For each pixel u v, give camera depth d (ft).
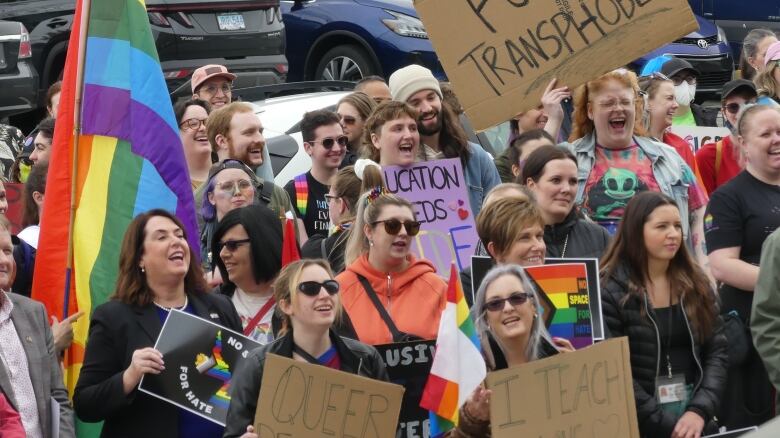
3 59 89.92
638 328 45.75
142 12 50.29
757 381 50.08
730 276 51.72
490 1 53.52
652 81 64.59
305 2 104.12
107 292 48.70
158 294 45.06
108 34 50.06
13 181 70.23
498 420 39.42
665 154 55.98
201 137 61.05
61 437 44.21
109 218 49.21
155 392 43.14
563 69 53.88
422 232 54.39
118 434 43.91
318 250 52.85
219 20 94.58
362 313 45.85
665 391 45.68
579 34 53.67
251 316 48.47
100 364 44.11
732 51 111.34
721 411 50.03
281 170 69.51
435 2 53.52
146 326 44.45
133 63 49.96
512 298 41.45
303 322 40.78
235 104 61.41
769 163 52.21
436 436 41.27
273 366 39.42
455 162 55.21
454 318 40.34
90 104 49.78
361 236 47.70
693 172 60.29
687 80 76.07
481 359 40.16
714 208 52.75
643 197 46.34
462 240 54.70
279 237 48.70
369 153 56.03
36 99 91.61
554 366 40.24
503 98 53.88
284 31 97.60
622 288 46.09
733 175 63.82
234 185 54.19
